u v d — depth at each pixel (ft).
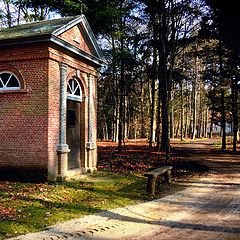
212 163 76.79
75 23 54.34
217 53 93.45
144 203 38.34
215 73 101.55
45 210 33.24
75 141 57.62
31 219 30.01
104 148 110.22
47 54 48.42
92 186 46.96
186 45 90.22
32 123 49.32
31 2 84.84
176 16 85.76
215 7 68.90
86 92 59.72
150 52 102.58
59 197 39.27
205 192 44.86
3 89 51.19
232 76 96.22
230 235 26.61
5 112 50.72
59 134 51.19
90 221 30.48
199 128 224.74
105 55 92.84
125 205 37.22
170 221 30.91
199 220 31.27
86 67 59.31
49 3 82.07
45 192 41.11
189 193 44.19
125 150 103.65
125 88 117.60
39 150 48.78
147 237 26.11
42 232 26.91
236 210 35.06
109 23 83.46
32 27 54.44
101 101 152.97
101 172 60.49
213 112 129.49
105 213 33.42
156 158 84.23
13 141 50.16
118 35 88.12
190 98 201.46
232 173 61.98
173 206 37.06
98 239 25.62
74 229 27.96
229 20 69.00
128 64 98.07
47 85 48.62
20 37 48.03
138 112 156.76
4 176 50.37
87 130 59.93
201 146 131.34
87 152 59.72
